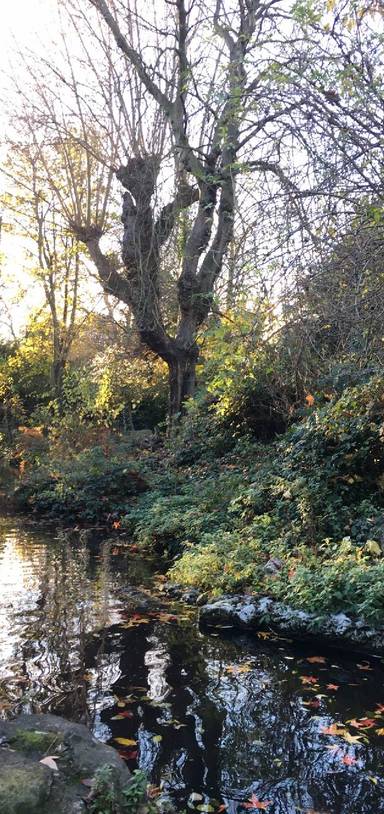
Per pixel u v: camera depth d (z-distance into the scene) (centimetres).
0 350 2781
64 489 1412
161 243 1430
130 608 688
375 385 814
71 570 871
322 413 878
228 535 841
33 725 322
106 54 1367
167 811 321
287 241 506
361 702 454
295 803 334
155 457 1466
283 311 558
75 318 2503
